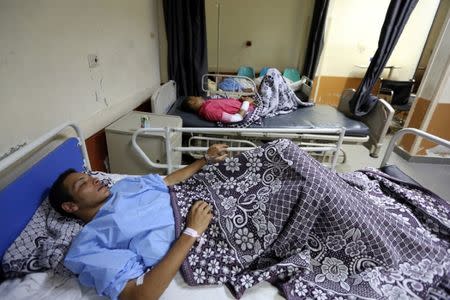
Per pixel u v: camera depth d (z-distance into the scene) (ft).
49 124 4.15
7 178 3.24
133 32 7.01
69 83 4.57
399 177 4.51
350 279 2.89
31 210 3.17
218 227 3.22
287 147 3.47
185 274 2.91
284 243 3.07
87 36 4.99
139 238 2.93
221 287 2.88
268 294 2.81
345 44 11.28
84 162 4.37
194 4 8.64
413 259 2.97
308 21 11.55
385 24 6.74
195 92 9.63
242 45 12.08
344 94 8.31
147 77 8.25
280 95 8.13
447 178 7.84
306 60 11.56
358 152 9.18
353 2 10.53
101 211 3.08
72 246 2.77
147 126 5.58
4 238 2.78
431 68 7.84
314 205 2.95
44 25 3.91
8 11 3.30
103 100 5.74
